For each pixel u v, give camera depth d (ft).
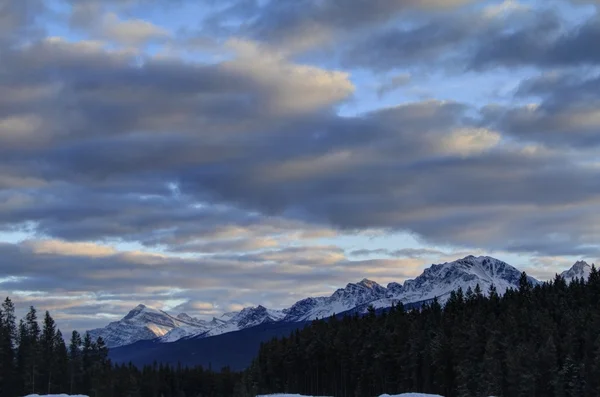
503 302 642.22
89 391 631.15
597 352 420.36
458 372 479.00
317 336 617.62
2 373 526.16
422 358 521.65
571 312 533.55
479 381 449.48
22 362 559.79
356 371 561.84
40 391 568.82
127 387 629.92
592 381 412.57
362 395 549.95
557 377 420.77
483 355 474.90
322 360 603.67
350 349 579.48
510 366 429.79
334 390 591.78
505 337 480.23
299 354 616.80
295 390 615.98
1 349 525.34
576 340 470.80
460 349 491.31
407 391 521.24
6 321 585.63
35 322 611.06
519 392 425.28
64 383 604.90
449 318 600.39
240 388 635.66
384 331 578.66
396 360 533.14
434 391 506.89
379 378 540.52
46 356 595.88
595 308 545.44
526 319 530.27
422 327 590.55
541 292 646.74
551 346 437.17
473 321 535.60
